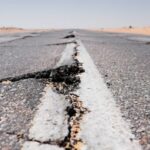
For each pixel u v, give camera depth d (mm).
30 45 9383
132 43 11648
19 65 4520
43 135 1697
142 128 1812
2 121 1935
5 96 2586
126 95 2607
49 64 4527
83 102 2377
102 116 2027
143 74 3719
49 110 2160
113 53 6555
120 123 1892
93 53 6344
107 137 1677
